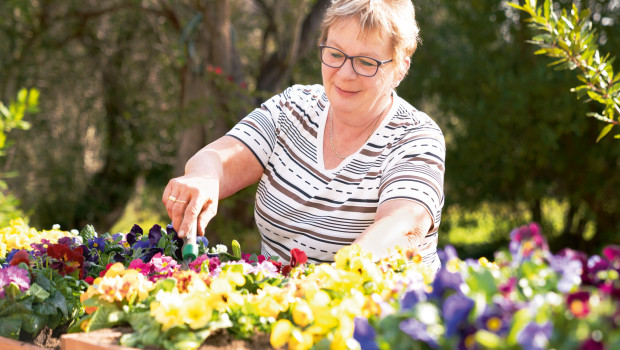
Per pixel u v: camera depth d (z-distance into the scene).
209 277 1.14
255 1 7.20
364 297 0.99
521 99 7.10
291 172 1.70
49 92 8.50
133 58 8.80
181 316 0.96
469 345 0.70
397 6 1.57
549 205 9.06
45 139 8.59
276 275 1.23
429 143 1.55
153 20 8.37
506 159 7.91
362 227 1.62
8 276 1.26
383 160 1.60
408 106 1.69
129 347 0.95
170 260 1.43
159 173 9.39
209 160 1.64
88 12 7.99
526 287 0.78
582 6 7.21
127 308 1.06
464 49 8.13
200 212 1.48
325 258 1.66
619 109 1.84
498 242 8.81
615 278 0.81
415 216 1.39
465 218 8.47
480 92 7.91
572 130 7.43
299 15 6.45
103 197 9.17
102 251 1.60
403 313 0.75
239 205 6.61
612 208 8.12
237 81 6.71
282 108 1.77
